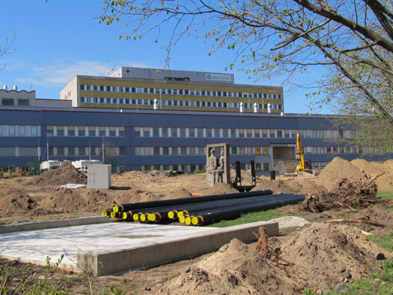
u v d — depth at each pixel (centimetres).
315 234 826
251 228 1150
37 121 6481
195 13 732
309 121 8156
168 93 10706
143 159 7088
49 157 6506
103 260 780
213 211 1639
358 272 752
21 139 6378
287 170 7962
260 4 753
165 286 633
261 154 7844
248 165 7756
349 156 8225
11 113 6350
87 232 1339
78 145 6688
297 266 763
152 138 7162
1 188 2503
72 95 10256
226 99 11188
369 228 1262
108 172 3388
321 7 648
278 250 847
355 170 3584
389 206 1877
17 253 955
